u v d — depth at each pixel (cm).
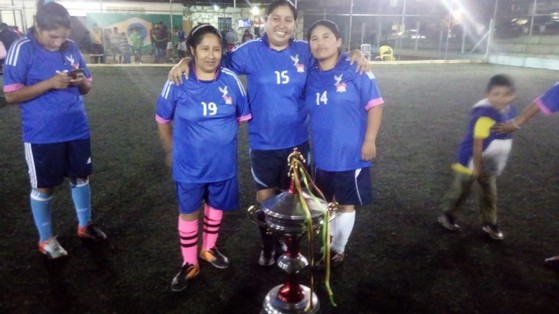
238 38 2100
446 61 1988
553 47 1734
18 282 286
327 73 285
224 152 276
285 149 295
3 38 1412
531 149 597
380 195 433
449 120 775
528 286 284
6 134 658
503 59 1931
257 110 290
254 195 438
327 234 213
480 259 316
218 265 303
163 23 1922
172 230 360
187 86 265
